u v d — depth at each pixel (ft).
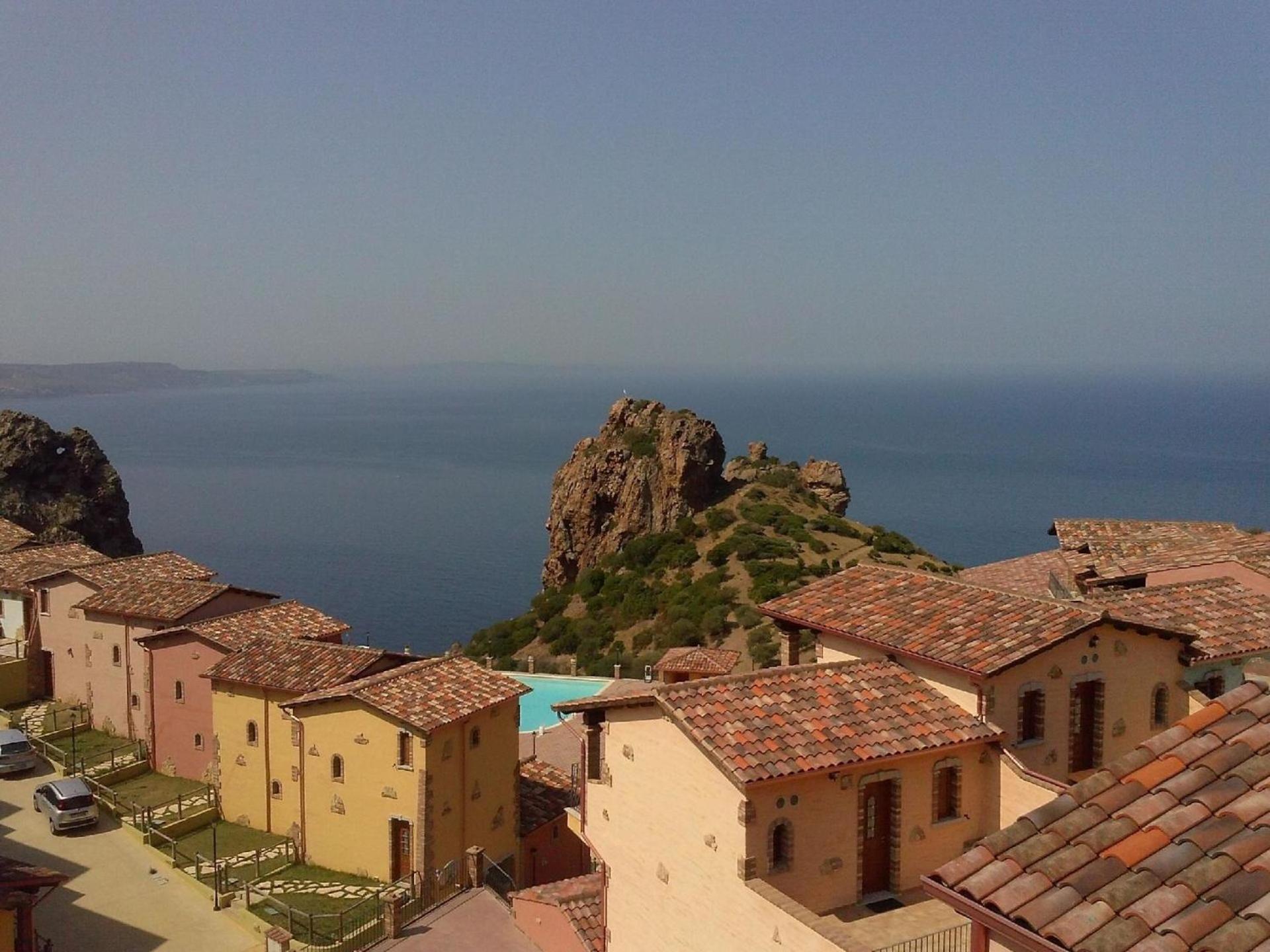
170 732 160.97
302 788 134.31
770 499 317.42
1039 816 43.14
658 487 314.35
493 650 285.84
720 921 69.56
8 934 88.99
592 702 80.38
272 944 109.19
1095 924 37.06
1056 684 77.97
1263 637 90.89
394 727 125.59
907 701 76.43
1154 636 82.94
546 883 139.23
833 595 93.45
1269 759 42.98
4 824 140.36
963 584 89.35
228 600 174.40
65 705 183.21
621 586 286.46
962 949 65.72
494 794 133.49
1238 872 37.81
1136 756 45.09
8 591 190.80
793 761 68.54
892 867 73.05
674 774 73.77
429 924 113.19
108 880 126.11
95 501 280.92
